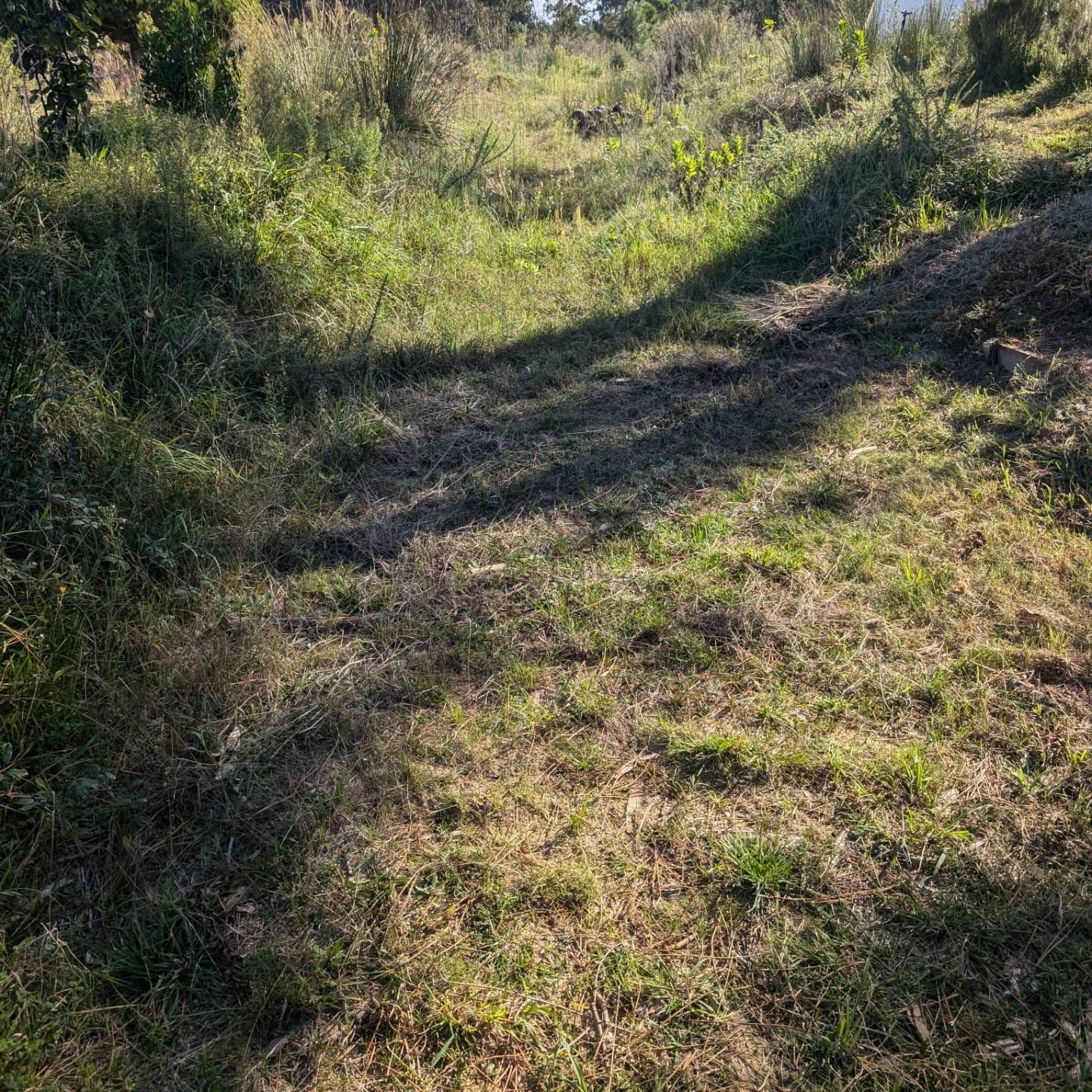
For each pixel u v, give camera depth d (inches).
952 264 217.5
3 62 229.5
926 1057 77.0
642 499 159.2
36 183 189.6
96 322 171.6
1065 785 99.9
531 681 121.0
